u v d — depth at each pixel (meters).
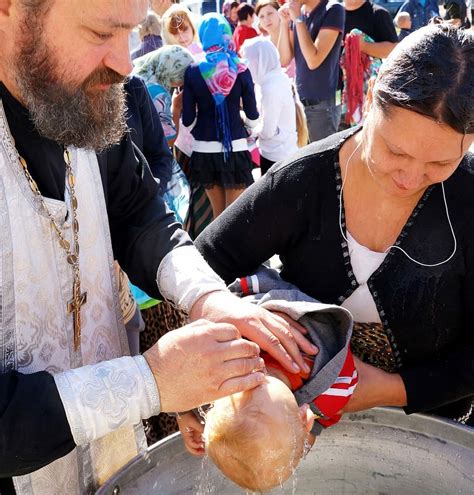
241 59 4.24
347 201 1.32
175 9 4.22
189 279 1.29
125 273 1.56
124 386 1.04
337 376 1.24
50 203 1.17
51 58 1.02
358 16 5.02
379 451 1.48
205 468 1.43
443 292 1.32
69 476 1.30
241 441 1.09
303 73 4.94
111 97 1.14
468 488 1.36
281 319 1.27
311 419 1.17
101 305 1.33
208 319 1.24
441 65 1.07
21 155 1.14
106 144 1.18
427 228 1.29
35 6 0.98
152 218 1.41
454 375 1.36
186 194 2.51
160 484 1.36
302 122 4.60
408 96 1.08
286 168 1.37
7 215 1.10
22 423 1.00
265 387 1.13
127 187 1.39
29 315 1.15
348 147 1.32
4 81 1.09
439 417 1.40
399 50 1.14
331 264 1.36
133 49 4.12
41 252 1.16
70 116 1.07
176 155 3.98
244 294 1.42
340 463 1.51
